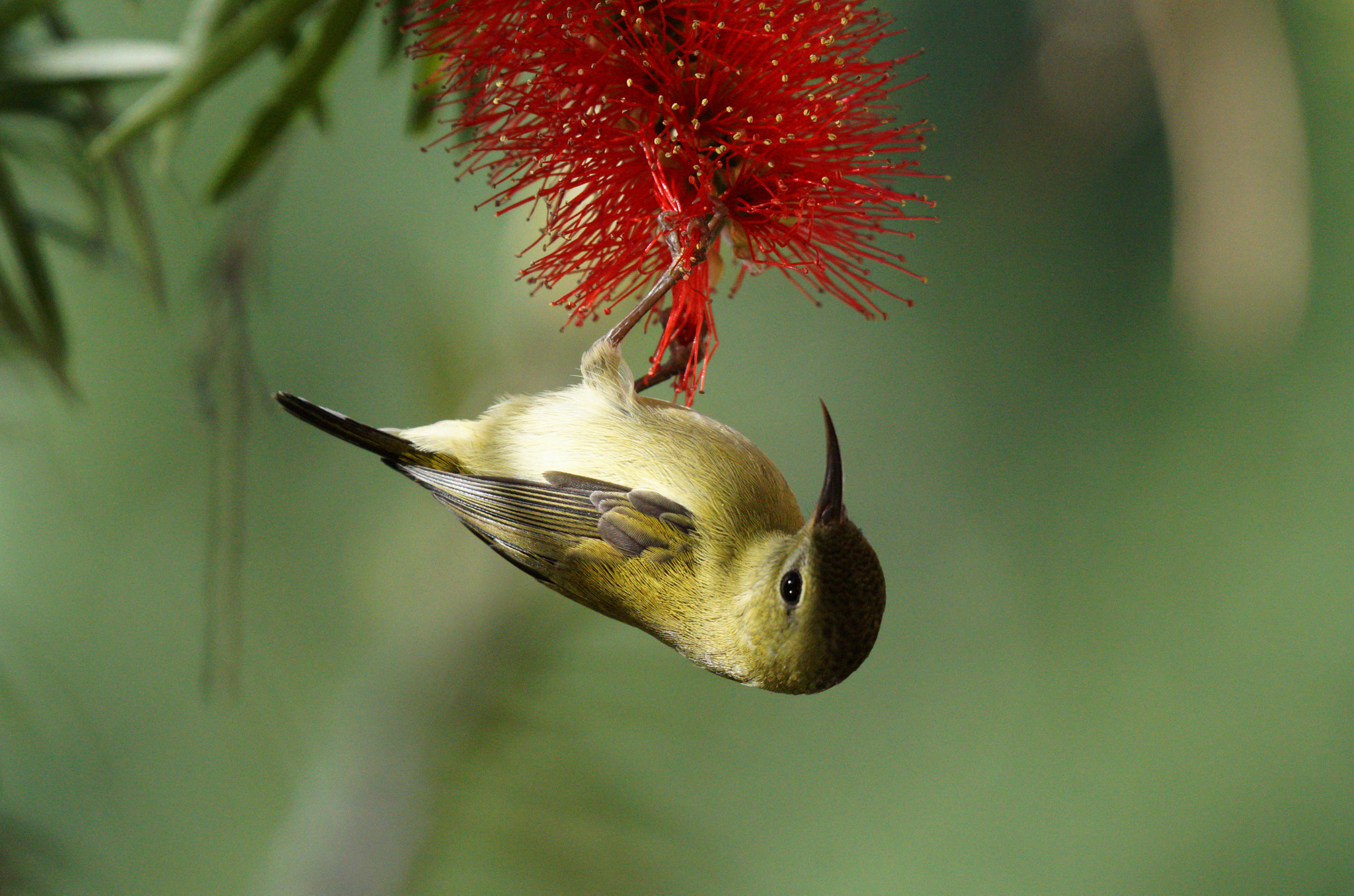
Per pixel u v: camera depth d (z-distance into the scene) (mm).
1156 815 17891
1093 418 17938
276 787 11219
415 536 8797
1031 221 16156
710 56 4836
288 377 14648
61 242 6281
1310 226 9484
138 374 13836
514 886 7098
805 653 5270
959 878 17344
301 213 14117
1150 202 15953
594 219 5082
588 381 5859
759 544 5594
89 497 14047
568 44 4902
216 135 12031
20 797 11305
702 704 7297
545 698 7207
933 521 18266
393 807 7215
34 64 5645
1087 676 18438
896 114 5051
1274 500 17688
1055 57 12219
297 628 12727
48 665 7887
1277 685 18031
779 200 4887
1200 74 9438
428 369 8203
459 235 13789
